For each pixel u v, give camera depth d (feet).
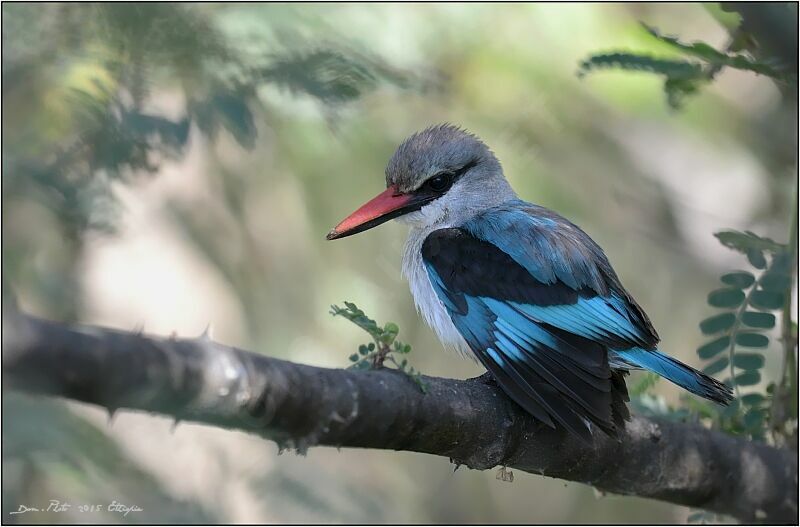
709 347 24.47
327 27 23.31
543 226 27.71
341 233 29.68
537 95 38.45
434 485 41.78
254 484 19.72
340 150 34.42
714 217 43.21
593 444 22.93
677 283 44.50
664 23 40.04
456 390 20.31
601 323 25.80
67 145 15.94
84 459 16.33
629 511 42.98
